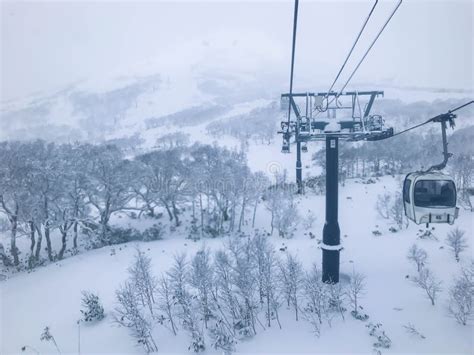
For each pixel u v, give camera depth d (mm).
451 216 17016
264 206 55781
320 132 21062
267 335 20672
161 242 44250
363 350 18375
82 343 21969
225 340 19812
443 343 18422
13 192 42375
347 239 38031
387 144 85562
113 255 39500
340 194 56844
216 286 23344
